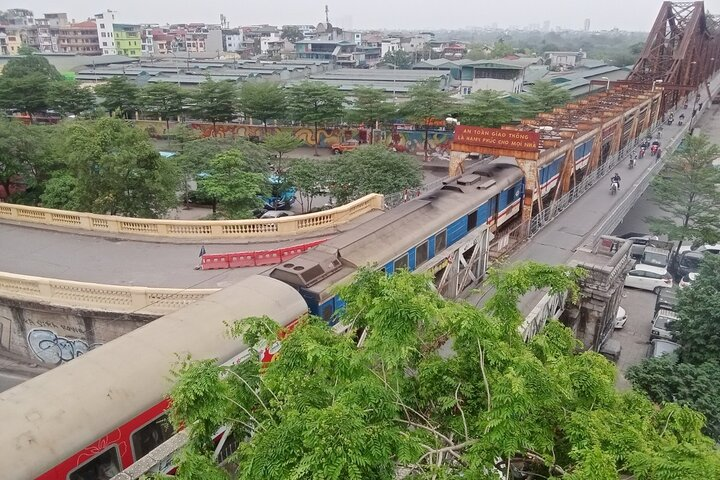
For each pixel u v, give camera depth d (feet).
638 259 121.19
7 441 31.73
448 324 30.17
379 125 215.92
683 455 23.00
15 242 91.61
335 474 20.54
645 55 268.82
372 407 26.02
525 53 606.96
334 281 57.21
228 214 111.65
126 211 102.78
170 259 85.30
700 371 58.44
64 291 69.41
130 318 67.31
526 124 134.82
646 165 156.97
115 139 100.73
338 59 472.85
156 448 38.27
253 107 213.46
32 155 117.70
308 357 28.60
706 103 326.03
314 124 215.51
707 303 68.23
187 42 586.45
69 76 317.42
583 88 312.50
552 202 112.06
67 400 35.50
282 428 24.08
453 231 78.95
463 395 30.37
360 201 103.60
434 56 556.51
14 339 73.92
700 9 271.49
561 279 35.22
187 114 225.56
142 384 38.63
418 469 27.14
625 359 86.89
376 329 28.81
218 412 27.55
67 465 33.68
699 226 118.11
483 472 24.80
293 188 147.02
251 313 47.85
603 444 25.34
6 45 488.02
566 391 28.14
